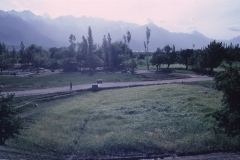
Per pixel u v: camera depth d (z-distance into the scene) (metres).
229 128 20.38
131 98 43.69
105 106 39.03
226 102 20.69
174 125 29.19
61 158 21.97
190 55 97.56
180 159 21.23
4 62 103.56
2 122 20.02
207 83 56.19
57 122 31.30
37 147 23.72
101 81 63.81
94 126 29.75
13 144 23.48
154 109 36.16
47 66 124.38
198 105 36.66
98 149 23.45
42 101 43.34
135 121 31.06
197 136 25.66
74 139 25.84
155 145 23.91
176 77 70.88
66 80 71.31
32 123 30.98
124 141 24.64
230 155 21.64
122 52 127.81
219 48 76.00
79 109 37.41
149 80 66.25
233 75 20.09
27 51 139.50
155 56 98.62
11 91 51.72
